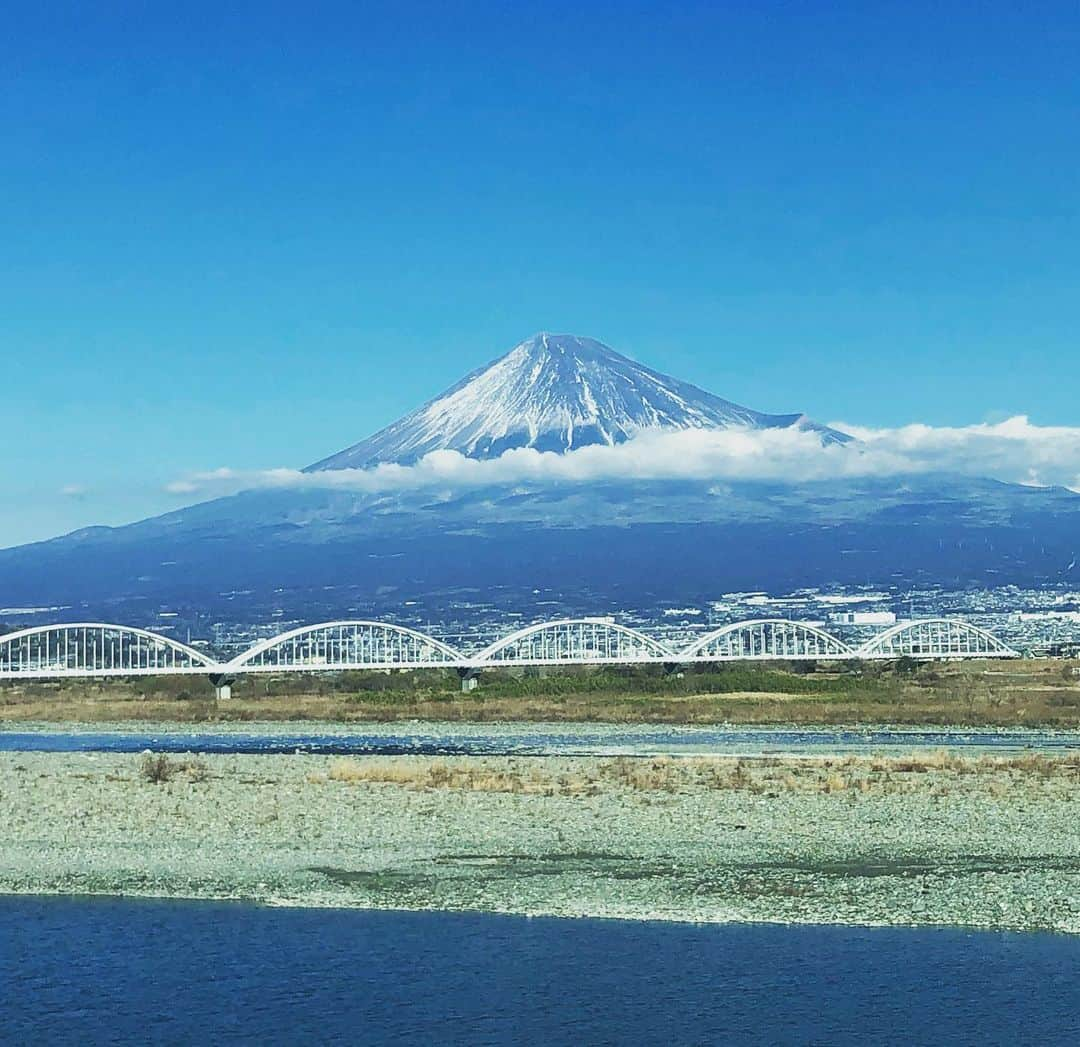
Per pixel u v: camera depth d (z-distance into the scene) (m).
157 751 108.00
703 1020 35.78
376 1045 34.56
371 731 134.75
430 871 51.06
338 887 48.75
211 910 46.00
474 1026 35.72
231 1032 35.59
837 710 146.00
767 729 131.62
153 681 193.25
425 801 66.56
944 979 38.34
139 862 52.81
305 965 40.31
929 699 156.00
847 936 42.16
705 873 50.31
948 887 47.59
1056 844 54.94
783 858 52.88
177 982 39.06
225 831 58.72
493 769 82.00
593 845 55.50
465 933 43.09
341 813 62.94
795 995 37.34
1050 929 42.56
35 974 39.81
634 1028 35.28
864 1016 35.81
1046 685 172.12
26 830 59.03
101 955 41.41
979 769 79.75
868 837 56.66
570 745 113.38
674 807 64.38
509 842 56.19
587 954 40.88
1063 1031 34.78
